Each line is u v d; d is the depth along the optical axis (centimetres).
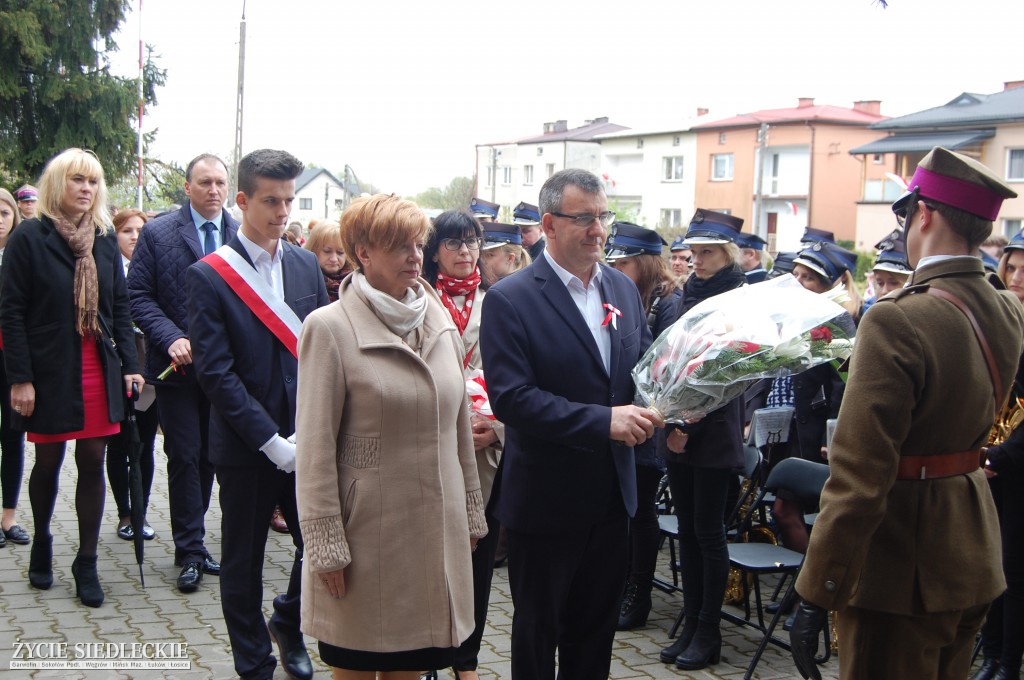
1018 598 392
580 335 320
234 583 371
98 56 2616
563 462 319
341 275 603
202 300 372
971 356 262
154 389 537
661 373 319
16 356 449
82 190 460
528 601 325
